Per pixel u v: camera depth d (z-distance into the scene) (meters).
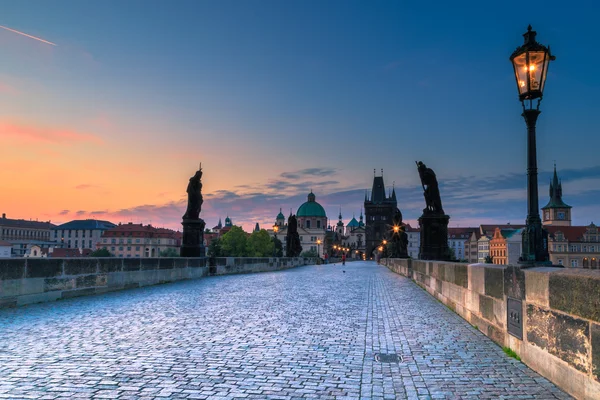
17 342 8.27
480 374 6.70
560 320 6.01
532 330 6.94
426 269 20.42
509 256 178.12
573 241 155.00
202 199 29.88
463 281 11.88
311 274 37.62
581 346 5.46
